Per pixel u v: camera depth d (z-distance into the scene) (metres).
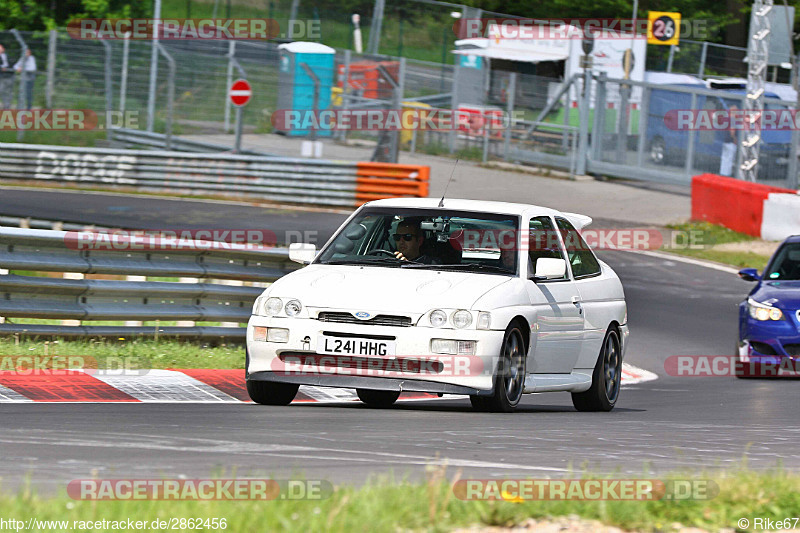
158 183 102.62
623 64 126.88
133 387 33.94
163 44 122.44
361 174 100.81
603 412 35.78
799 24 155.50
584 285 36.22
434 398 38.62
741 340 49.72
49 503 14.82
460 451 23.09
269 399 32.19
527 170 125.69
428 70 129.62
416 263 33.06
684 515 16.36
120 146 114.50
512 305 31.56
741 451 25.17
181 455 21.05
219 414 28.61
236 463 20.27
